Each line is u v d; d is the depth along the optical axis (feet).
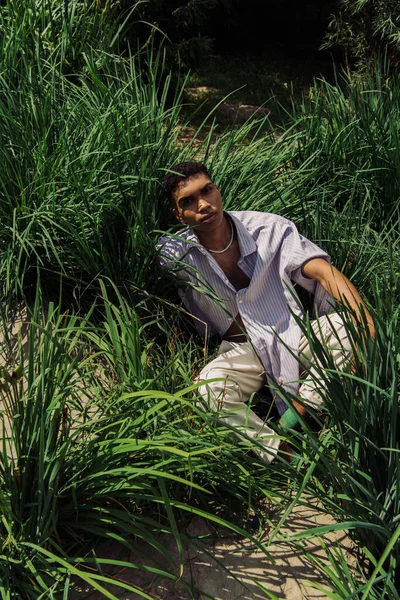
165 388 9.22
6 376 7.46
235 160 13.43
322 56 38.32
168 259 10.68
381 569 7.13
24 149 12.03
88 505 7.77
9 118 12.12
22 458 7.64
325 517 8.45
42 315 10.91
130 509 8.26
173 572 7.71
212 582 7.72
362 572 7.86
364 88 16.47
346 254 12.03
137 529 7.70
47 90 13.09
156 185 11.84
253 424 9.03
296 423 9.16
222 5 36.96
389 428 7.84
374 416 7.90
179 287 10.86
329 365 8.24
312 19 38.88
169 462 7.82
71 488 7.89
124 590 7.62
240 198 12.75
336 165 14.80
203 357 10.68
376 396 7.88
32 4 16.37
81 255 11.25
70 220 11.27
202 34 37.83
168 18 25.49
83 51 15.88
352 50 27.53
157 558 7.93
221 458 8.32
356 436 7.90
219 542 8.15
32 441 7.73
